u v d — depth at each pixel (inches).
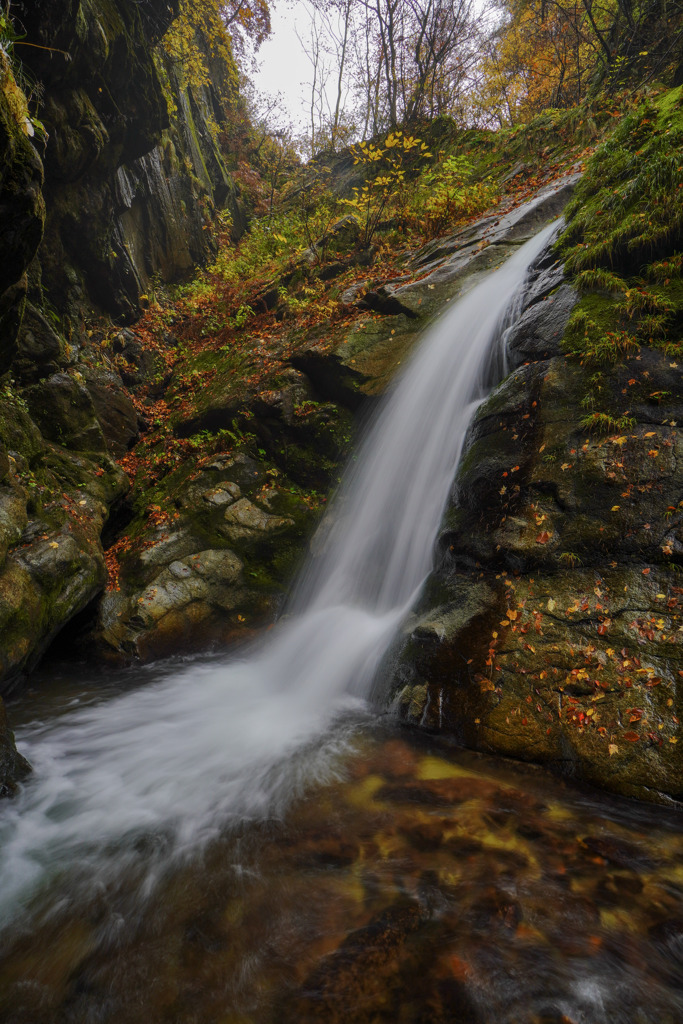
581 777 136.9
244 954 95.7
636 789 130.5
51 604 207.6
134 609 244.7
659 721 135.6
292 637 249.6
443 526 211.2
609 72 542.0
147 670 235.9
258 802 141.3
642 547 161.9
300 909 104.5
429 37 781.9
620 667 145.4
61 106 335.0
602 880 107.2
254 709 200.8
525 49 717.3
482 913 100.0
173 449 345.7
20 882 116.0
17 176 141.9
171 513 291.4
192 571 265.0
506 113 768.3
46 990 90.8
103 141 373.1
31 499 229.9
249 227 812.0
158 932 102.0
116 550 277.3
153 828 133.2
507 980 87.4
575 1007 83.2
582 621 156.6
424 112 808.9
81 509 255.8
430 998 84.9
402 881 109.2
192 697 212.2
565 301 224.5
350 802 137.9
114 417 351.9
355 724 179.5
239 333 436.5
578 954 91.6
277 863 117.6
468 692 161.9
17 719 194.2
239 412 338.3
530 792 135.6
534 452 195.2
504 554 181.6
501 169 522.6
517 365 232.7
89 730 186.2
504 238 354.9
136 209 490.3
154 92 435.8
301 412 325.7
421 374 295.4
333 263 469.4
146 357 437.4
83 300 412.5
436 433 267.7
